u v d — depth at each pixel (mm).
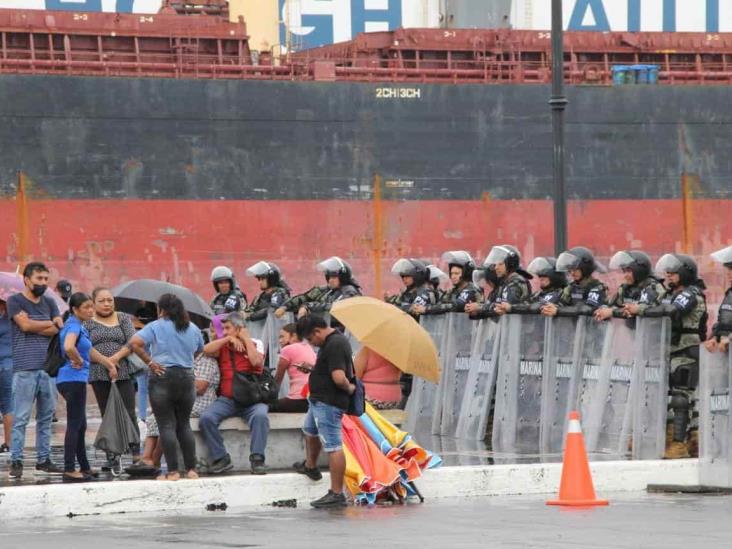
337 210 123375
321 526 27938
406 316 36469
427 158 125000
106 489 30969
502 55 129625
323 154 123125
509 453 41781
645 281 42125
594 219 129125
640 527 27094
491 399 47125
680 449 39719
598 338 42969
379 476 32375
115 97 119125
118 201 119188
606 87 129250
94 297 36156
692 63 136125
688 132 131000
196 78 120938
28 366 35125
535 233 127125
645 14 153625
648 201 130250
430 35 129250
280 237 122188
